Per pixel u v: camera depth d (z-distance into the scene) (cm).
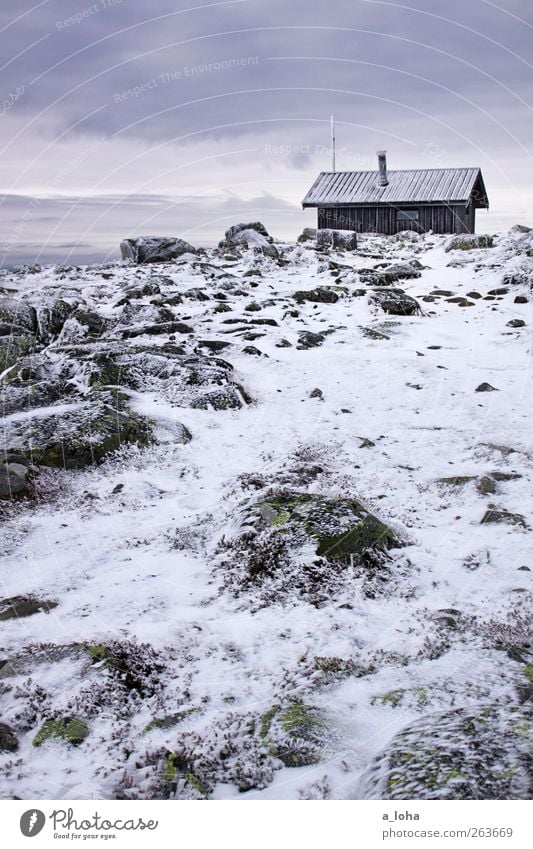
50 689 582
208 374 1408
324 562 759
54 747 515
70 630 676
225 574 774
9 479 990
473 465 1075
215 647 647
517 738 455
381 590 735
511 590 729
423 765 445
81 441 1102
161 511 962
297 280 2595
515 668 573
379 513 891
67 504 980
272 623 680
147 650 637
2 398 1286
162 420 1225
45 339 1731
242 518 852
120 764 497
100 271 2911
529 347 1708
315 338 1756
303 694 560
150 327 1773
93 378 1358
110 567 809
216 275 2689
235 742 512
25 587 765
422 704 536
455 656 606
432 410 1316
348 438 1191
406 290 2389
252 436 1211
